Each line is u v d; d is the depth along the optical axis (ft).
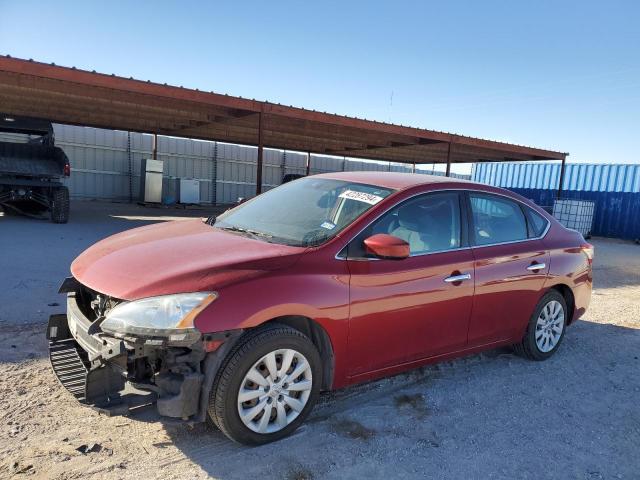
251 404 9.53
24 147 40.96
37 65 30.81
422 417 11.41
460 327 12.76
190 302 8.74
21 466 8.54
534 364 15.24
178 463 9.01
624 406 12.73
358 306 10.59
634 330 19.69
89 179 73.36
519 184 79.77
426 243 12.18
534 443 10.61
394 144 65.77
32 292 18.84
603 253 47.85
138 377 9.16
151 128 65.21
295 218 12.16
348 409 11.56
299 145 76.13
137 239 11.70
